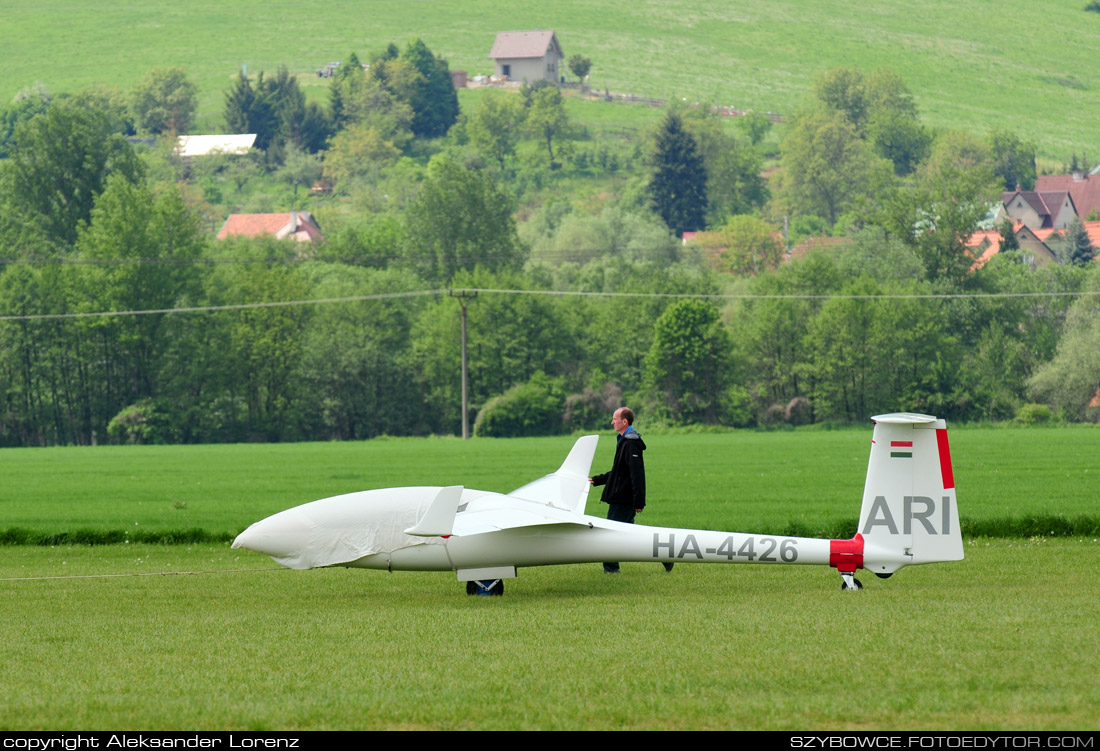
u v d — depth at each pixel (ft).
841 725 73.10
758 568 153.99
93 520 277.85
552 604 128.06
